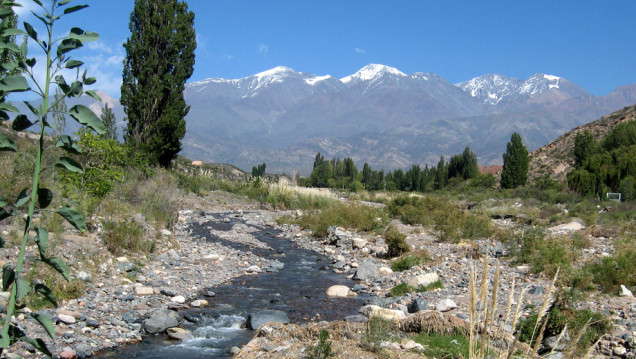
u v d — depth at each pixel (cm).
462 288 1034
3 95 252
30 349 593
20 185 982
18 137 1159
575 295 748
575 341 311
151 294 923
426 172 8281
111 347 666
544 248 1211
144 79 2534
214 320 825
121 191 1455
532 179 6181
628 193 3312
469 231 1764
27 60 256
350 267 1394
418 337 634
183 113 2698
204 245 1514
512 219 2527
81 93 265
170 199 1719
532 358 301
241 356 560
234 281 1153
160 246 1279
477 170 7181
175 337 724
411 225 2125
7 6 258
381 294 1063
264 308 917
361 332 604
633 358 558
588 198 3425
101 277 930
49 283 773
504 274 1133
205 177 3422
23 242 262
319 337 578
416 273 1198
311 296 1034
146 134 2480
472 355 300
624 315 733
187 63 2680
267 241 1847
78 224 268
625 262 965
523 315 747
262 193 3209
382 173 8344
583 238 1494
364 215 2064
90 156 1162
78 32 263
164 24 2588
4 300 675
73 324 701
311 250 1709
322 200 2933
